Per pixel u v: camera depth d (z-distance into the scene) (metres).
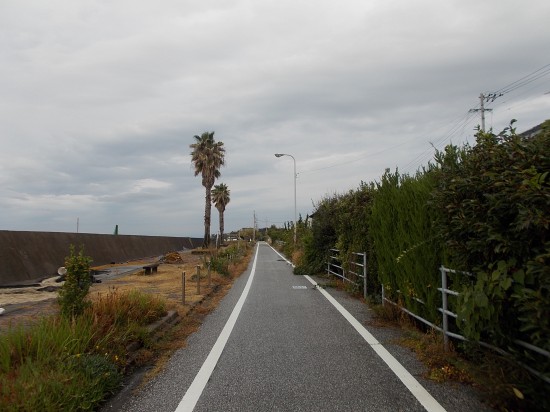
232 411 4.13
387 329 7.55
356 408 4.12
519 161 3.84
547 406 3.53
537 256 3.31
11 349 4.77
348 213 12.62
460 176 4.76
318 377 5.04
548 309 3.26
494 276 3.92
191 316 9.07
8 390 3.79
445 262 5.70
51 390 3.93
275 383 4.88
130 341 6.16
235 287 14.74
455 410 3.99
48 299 11.91
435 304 6.19
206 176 50.50
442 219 5.12
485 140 4.45
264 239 121.50
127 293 8.42
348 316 8.78
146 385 4.93
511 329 4.04
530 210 3.45
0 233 16.64
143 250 35.12
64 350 4.83
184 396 4.54
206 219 50.34
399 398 4.33
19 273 16.31
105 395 4.52
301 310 9.65
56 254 19.78
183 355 6.19
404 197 7.48
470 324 4.25
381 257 9.02
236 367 5.52
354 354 5.98
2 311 8.92
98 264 23.89
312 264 18.67
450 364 5.14
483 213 4.22
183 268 22.88
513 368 3.85
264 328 7.82
